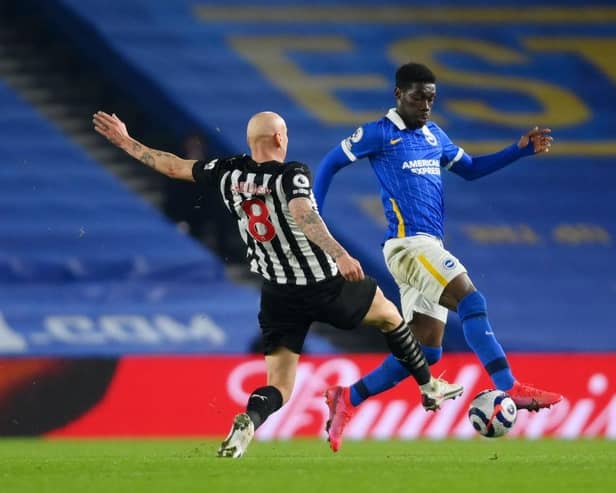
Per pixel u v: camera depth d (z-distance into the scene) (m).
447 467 23.19
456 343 56.19
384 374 28.69
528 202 63.88
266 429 44.03
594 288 60.16
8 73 66.25
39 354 55.03
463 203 63.66
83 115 65.31
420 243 28.41
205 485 18.97
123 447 36.88
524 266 60.78
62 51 67.19
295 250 23.77
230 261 59.50
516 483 19.50
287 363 24.92
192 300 57.53
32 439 44.31
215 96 66.06
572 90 68.25
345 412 29.14
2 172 62.44
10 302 56.72
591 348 58.03
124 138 25.05
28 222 60.62
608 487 18.91
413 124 28.84
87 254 59.34
